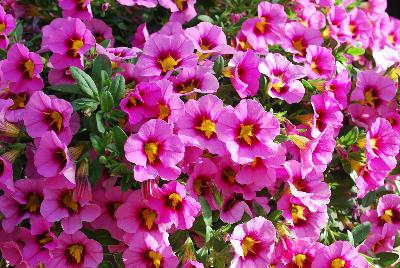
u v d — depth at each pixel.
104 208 0.38
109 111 0.38
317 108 0.41
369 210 0.44
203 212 0.38
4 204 0.38
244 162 0.37
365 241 0.42
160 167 0.36
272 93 0.41
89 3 0.45
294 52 0.45
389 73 0.46
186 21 0.47
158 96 0.38
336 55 0.47
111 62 0.41
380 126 0.42
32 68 0.41
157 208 0.36
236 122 0.37
